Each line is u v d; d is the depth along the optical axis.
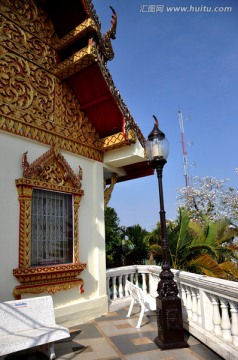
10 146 5.30
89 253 6.70
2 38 5.38
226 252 9.70
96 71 6.34
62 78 6.56
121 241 12.95
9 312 4.27
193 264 8.54
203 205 20.44
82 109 7.05
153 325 5.89
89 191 7.01
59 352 4.55
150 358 4.27
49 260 5.77
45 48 6.30
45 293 5.51
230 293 4.01
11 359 4.36
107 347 4.74
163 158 5.37
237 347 3.97
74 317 5.97
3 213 5.01
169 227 10.74
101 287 6.79
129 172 8.59
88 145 7.05
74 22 6.33
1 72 5.27
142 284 8.84
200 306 4.98
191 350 4.54
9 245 5.02
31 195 5.44
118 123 7.02
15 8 5.73
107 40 6.73
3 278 4.87
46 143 5.98
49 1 6.26
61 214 6.18
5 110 5.23
